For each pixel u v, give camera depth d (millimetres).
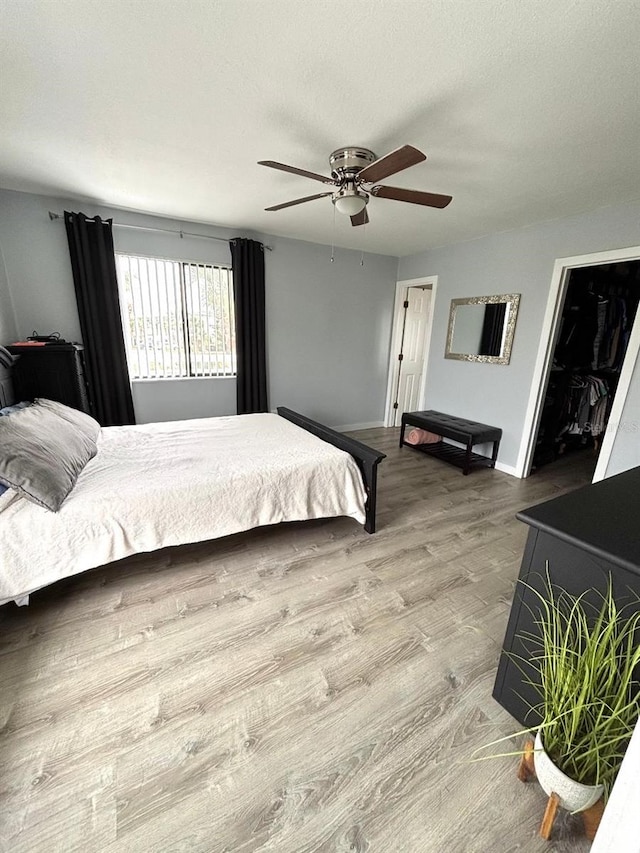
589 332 3699
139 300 3553
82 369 3148
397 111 1702
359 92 1575
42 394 2801
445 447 4258
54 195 2953
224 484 1994
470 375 4066
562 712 921
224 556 2205
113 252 3252
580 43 1273
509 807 1039
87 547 1696
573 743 918
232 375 4160
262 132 1914
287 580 1996
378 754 1165
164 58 1401
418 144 1984
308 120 1794
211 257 3756
